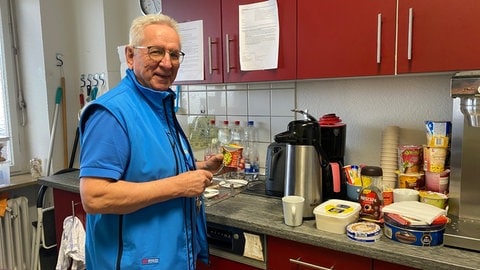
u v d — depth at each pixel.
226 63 1.72
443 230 1.10
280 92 1.97
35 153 2.79
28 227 2.64
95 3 2.56
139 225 1.09
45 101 2.65
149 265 1.09
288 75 1.54
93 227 1.14
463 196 1.24
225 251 1.44
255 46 1.62
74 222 2.04
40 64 2.62
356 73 1.37
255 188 1.79
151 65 1.13
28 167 2.84
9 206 2.48
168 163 1.12
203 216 1.33
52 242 2.39
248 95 2.09
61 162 2.75
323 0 1.42
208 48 1.78
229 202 1.57
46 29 2.60
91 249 1.19
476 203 1.22
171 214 1.14
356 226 1.18
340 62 1.40
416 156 1.45
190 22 1.82
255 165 2.06
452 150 1.25
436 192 1.34
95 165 1.00
